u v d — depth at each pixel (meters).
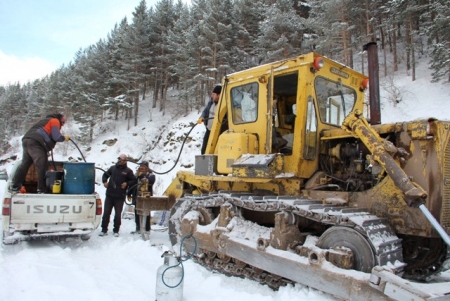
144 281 3.95
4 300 3.25
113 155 28.06
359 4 25.66
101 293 3.49
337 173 4.25
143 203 6.20
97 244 5.91
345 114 4.83
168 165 22.38
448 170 3.23
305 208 3.53
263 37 25.09
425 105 17.83
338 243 3.32
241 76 4.95
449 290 2.56
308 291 3.36
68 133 34.69
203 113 6.37
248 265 4.09
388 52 27.78
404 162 3.37
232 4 31.34
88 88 36.84
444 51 19.17
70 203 5.59
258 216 4.59
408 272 3.85
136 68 33.94
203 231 4.53
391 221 3.41
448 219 3.22
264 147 4.53
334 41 23.20
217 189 5.30
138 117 34.09
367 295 2.80
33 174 6.93
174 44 32.69
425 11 23.61
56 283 3.72
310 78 4.18
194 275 4.20
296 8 31.31
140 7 38.50
